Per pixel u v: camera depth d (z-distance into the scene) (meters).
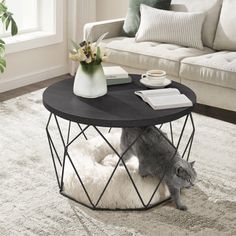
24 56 4.90
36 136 3.71
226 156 3.47
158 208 2.83
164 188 2.89
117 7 5.50
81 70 2.88
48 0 5.11
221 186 3.08
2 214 2.72
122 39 4.66
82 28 5.38
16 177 3.11
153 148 2.83
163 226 2.66
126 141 2.94
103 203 2.79
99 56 2.84
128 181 2.82
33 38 4.93
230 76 3.79
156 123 2.65
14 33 4.04
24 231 2.59
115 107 2.78
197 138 3.74
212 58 3.99
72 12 5.23
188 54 4.18
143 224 2.68
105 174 2.87
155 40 4.51
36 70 5.08
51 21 5.16
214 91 3.94
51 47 5.20
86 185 2.84
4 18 4.07
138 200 2.80
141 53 4.23
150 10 4.55
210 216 2.76
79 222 2.69
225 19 4.40
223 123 4.04
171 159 2.79
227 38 4.36
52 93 2.98
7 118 4.02
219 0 4.53
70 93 2.99
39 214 2.74
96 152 3.20
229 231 2.63
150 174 2.88
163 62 4.12
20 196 2.90
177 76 4.11
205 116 4.17
